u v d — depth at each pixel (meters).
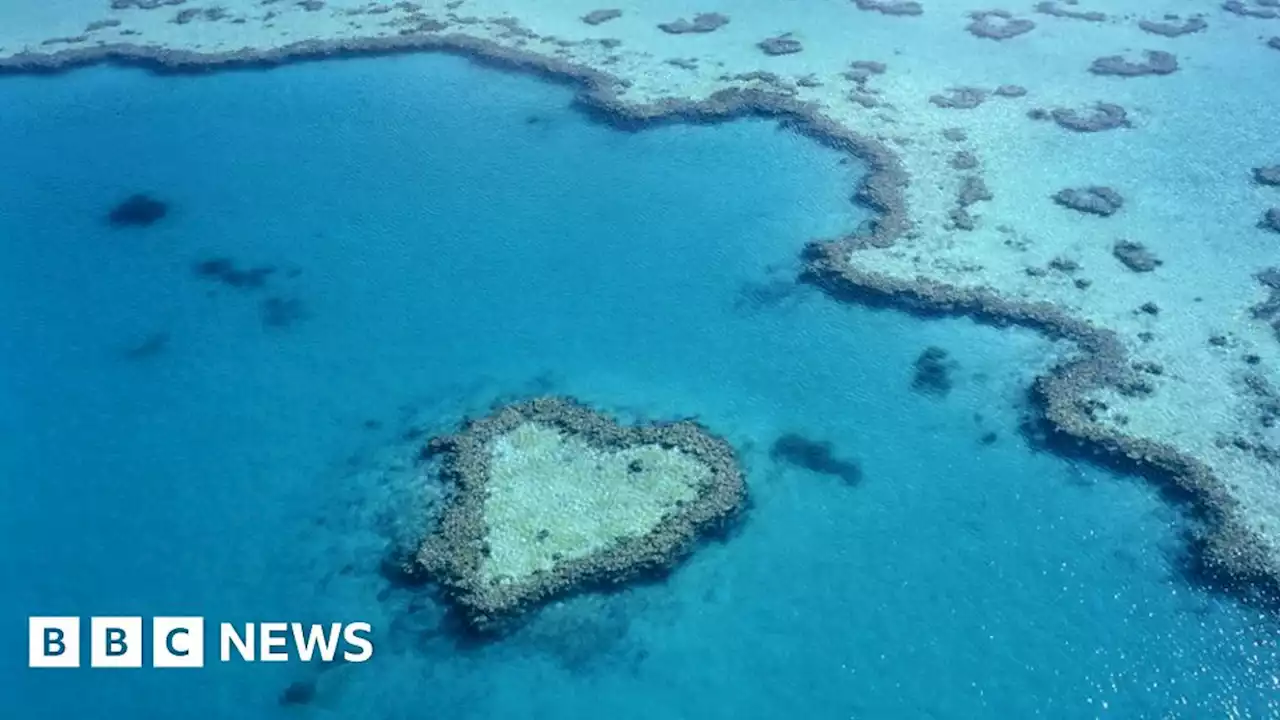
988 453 31.08
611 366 34.47
